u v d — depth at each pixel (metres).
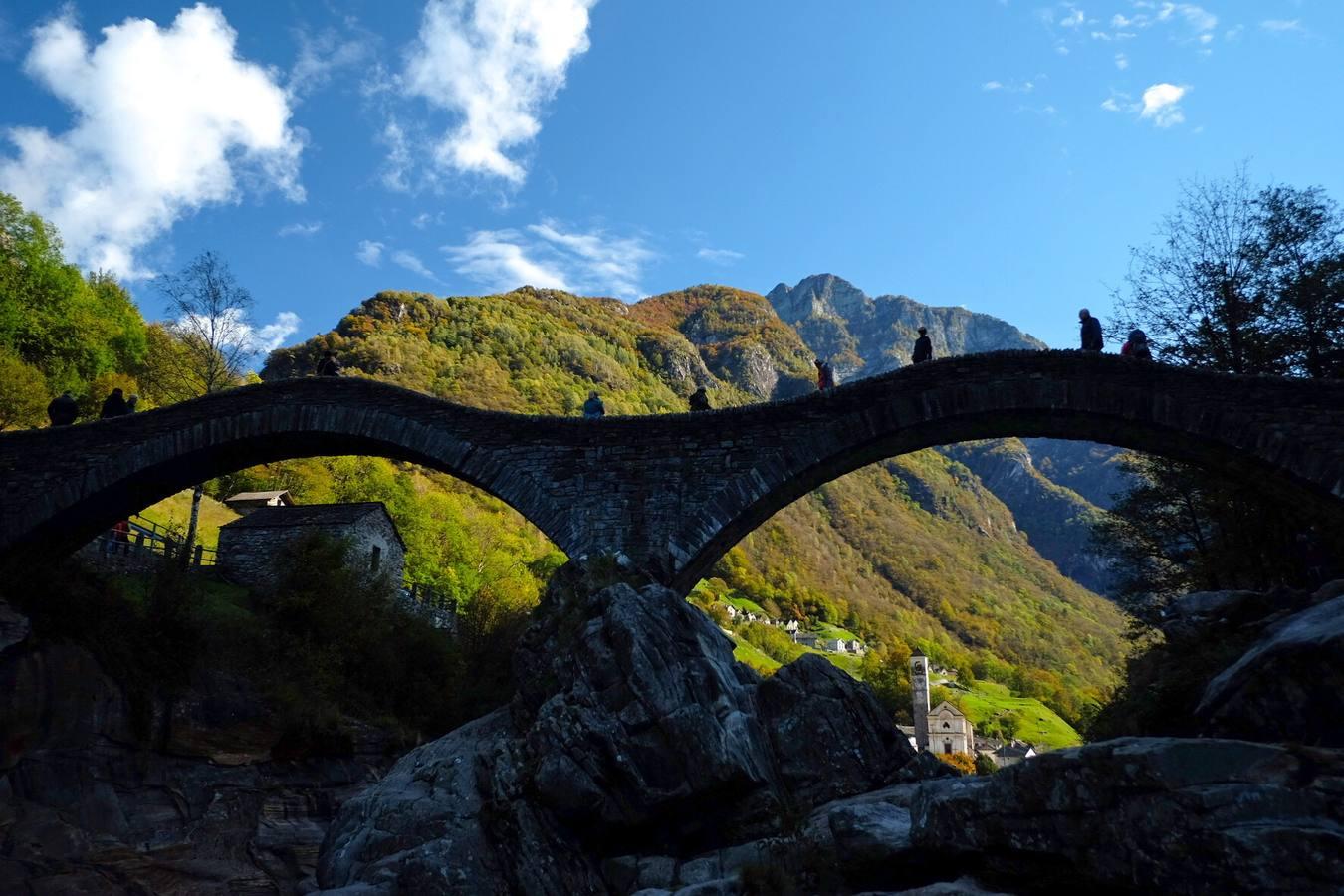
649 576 22.17
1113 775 11.36
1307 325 27.45
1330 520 21.77
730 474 23.61
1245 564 27.89
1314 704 13.05
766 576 177.00
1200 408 21.56
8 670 24.75
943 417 22.94
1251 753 10.98
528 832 17.44
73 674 26.52
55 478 27.12
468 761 20.47
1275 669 13.59
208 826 28.80
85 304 57.19
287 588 36.28
